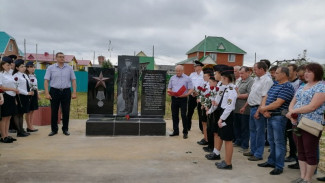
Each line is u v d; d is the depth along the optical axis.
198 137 7.12
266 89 4.94
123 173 4.38
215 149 5.21
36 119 8.09
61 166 4.62
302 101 3.87
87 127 6.96
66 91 6.90
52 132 6.96
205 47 38.62
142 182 4.05
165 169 4.63
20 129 6.66
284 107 4.47
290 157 5.25
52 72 6.78
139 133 7.16
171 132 7.71
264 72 5.07
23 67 6.50
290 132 5.15
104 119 7.25
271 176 4.40
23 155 5.17
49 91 6.96
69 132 7.31
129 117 7.38
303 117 3.82
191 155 5.48
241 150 6.02
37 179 4.04
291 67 5.27
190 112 7.91
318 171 4.77
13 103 6.10
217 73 4.91
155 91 7.44
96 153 5.45
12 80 6.12
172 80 7.10
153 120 7.43
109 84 7.34
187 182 4.09
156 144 6.30
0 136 6.29
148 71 7.37
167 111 13.09
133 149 5.83
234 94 4.52
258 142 5.22
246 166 4.88
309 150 3.81
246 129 5.96
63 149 5.67
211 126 5.21
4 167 4.50
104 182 4.00
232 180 4.21
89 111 7.32
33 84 7.11
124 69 7.38
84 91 23.25
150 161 5.04
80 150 5.63
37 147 5.76
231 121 4.59
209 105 5.21
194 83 7.70
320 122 3.75
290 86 4.45
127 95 7.43
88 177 4.17
